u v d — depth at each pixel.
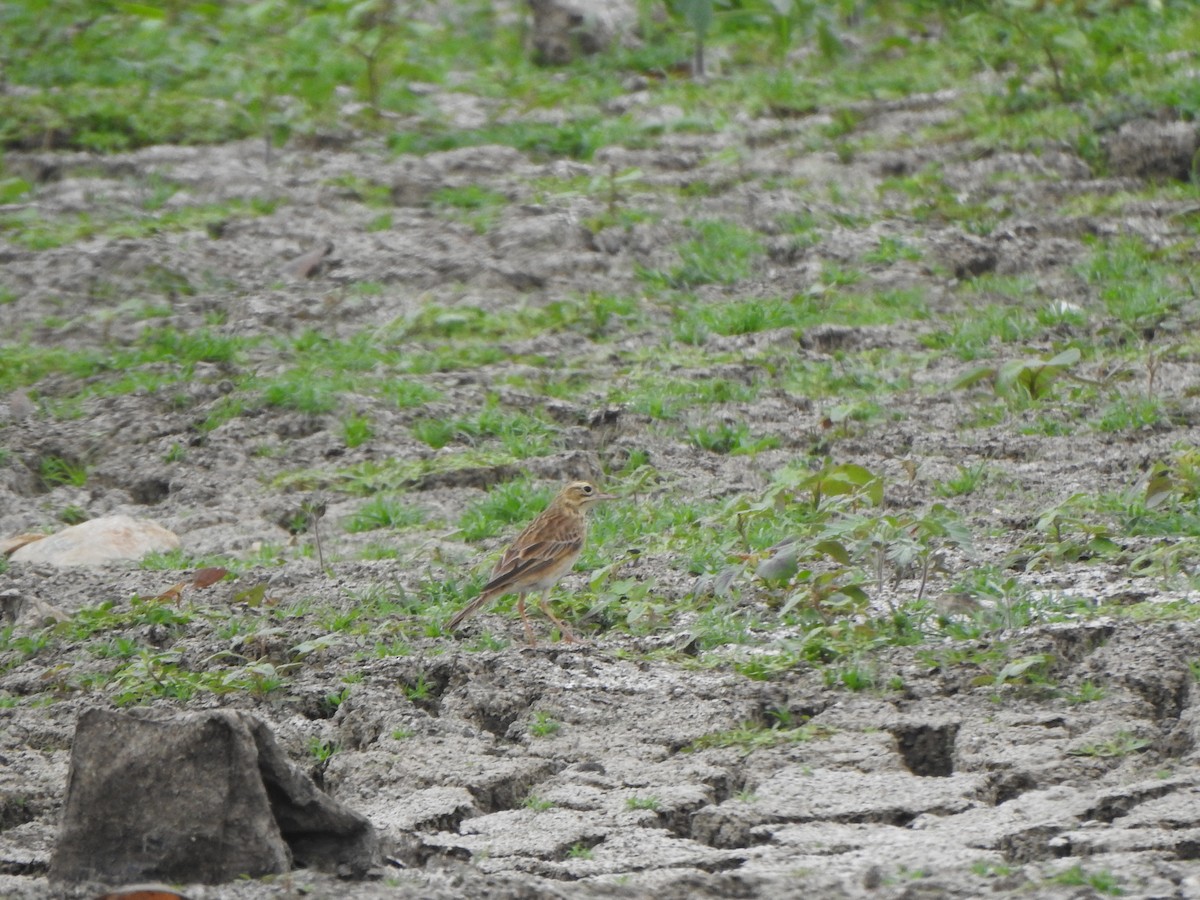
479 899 6.57
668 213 20.86
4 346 17.97
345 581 11.85
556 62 27.36
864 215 20.59
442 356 17.31
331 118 24.25
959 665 9.33
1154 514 11.73
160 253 19.86
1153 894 6.31
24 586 12.23
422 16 29.12
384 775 8.38
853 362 16.67
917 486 13.29
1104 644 9.51
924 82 24.30
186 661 10.48
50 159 23.02
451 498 14.10
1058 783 7.77
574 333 18.00
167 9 28.20
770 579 10.34
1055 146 21.70
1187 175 21.08
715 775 8.11
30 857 7.57
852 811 7.51
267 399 16.19
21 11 27.08
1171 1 25.08
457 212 21.20
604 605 10.83
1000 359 16.36
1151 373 14.96
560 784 8.13
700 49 25.78
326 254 20.09
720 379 16.47
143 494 14.98
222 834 6.86
